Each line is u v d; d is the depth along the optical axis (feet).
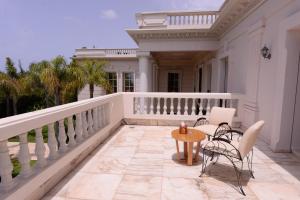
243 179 9.30
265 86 14.29
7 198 5.82
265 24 14.29
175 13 26.27
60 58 30.63
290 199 7.77
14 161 19.57
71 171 9.96
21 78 39.50
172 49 27.78
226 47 23.03
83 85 34.35
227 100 20.42
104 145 13.97
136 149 13.21
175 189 8.40
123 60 44.75
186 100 19.79
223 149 9.54
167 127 19.44
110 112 16.30
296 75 11.88
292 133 12.43
